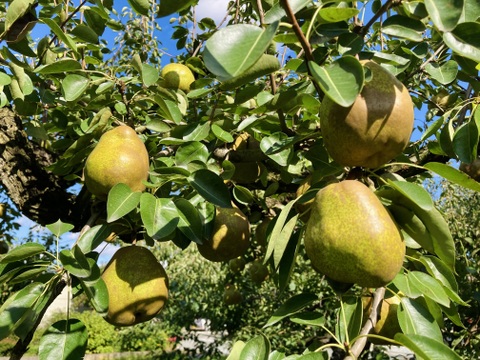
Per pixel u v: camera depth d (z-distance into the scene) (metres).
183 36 3.91
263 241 2.70
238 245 2.24
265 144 2.07
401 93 1.42
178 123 2.22
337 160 1.49
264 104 2.07
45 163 2.67
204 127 2.30
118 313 1.90
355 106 1.36
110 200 1.67
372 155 1.42
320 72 1.25
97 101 2.32
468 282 4.91
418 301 1.80
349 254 1.34
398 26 1.64
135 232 2.13
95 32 2.80
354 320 1.65
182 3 1.17
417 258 1.77
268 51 2.97
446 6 1.22
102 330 16.91
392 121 1.37
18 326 1.66
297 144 2.23
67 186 2.76
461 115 2.30
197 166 2.04
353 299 1.75
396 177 1.59
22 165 2.58
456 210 5.80
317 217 1.43
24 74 2.38
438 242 1.47
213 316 7.51
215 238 2.18
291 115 2.39
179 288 7.91
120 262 1.95
